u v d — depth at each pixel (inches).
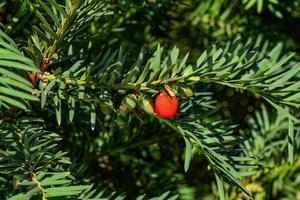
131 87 14.4
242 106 27.8
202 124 15.7
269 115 27.0
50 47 14.7
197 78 14.4
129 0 18.9
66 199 14.6
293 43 26.5
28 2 15.5
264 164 21.0
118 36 21.7
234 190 21.1
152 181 22.2
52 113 17.9
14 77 12.4
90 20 15.3
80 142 20.4
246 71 15.3
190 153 14.4
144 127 20.9
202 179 24.1
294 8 25.0
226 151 15.7
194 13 23.3
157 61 14.6
